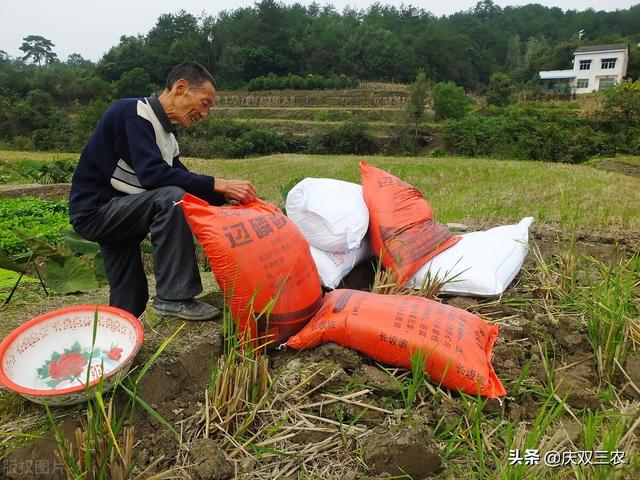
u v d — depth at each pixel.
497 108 43.12
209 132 41.50
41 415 2.04
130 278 2.85
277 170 18.72
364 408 2.30
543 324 3.06
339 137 40.62
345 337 2.57
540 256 3.99
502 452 2.11
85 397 2.01
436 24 84.31
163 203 2.49
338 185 3.60
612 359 2.67
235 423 2.21
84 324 2.34
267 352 2.70
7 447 1.89
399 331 2.47
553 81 59.59
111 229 2.59
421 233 3.52
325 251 3.43
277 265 2.56
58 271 3.47
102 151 2.54
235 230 2.47
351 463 2.04
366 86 59.84
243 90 60.88
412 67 69.12
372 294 2.77
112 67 66.31
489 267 3.44
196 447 2.02
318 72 68.94
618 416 2.16
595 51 56.38
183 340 2.58
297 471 2.02
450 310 2.62
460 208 8.24
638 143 30.98
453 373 2.37
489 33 91.62
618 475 1.81
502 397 2.39
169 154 2.69
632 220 6.31
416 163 18.78
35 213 7.68
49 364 2.20
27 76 63.47
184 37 70.94
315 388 2.38
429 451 1.97
